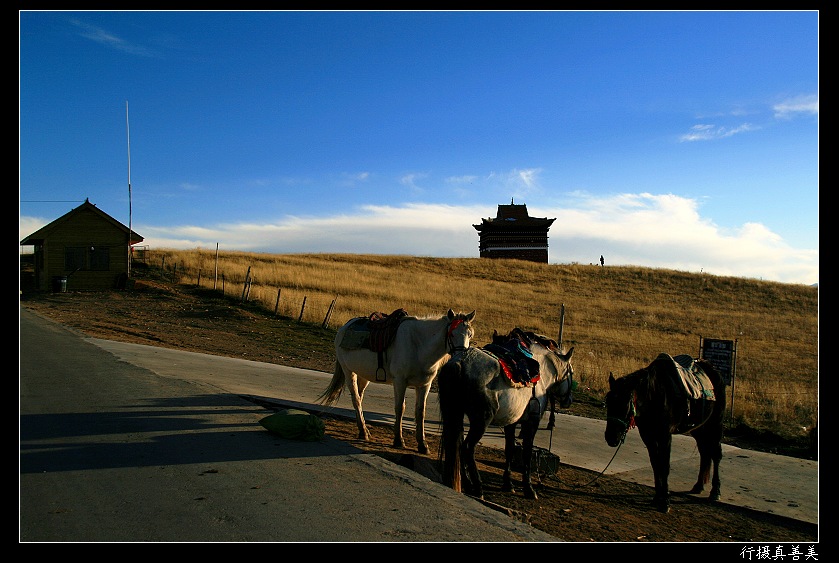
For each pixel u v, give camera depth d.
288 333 23.98
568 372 8.45
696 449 10.19
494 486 7.65
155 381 11.25
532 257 78.00
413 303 36.28
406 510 5.43
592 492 7.77
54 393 9.80
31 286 36.88
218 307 28.39
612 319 37.56
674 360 7.92
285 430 7.61
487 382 7.06
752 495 7.93
